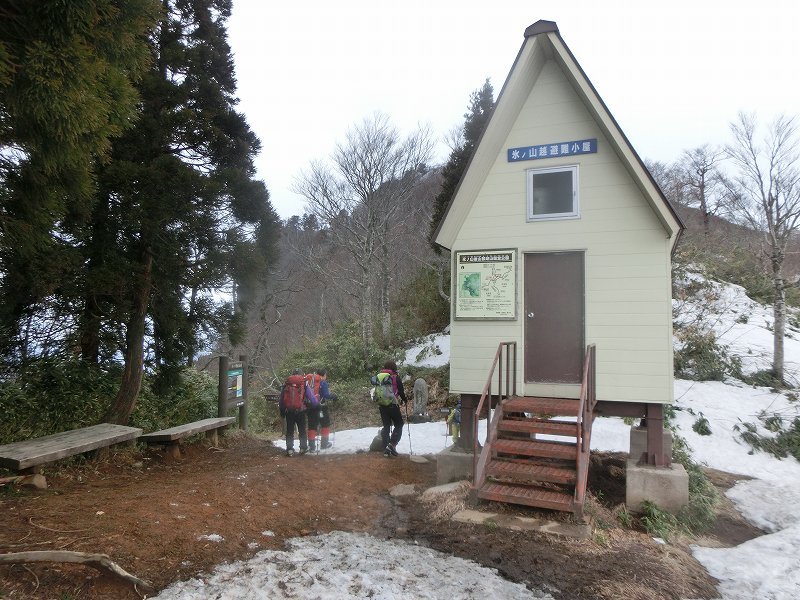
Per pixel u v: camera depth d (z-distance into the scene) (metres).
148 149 8.93
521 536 5.18
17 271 7.16
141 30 4.79
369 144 19.58
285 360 22.84
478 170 7.39
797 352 14.44
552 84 7.35
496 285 7.43
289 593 3.60
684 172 28.64
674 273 17.88
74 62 3.95
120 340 9.62
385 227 20.30
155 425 9.52
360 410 16.06
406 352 19.41
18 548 3.78
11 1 3.84
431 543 4.96
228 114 10.33
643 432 6.98
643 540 5.41
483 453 6.20
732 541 6.29
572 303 7.14
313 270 23.41
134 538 4.21
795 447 10.32
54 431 7.82
